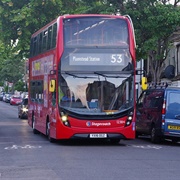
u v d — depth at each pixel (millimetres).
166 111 26438
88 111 23641
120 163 18172
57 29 23953
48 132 26547
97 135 23703
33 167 17109
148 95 29109
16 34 44781
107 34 24062
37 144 25141
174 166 17641
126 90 24016
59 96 23719
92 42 23906
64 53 23703
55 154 20781
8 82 116875
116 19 24188
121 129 23859
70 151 22000
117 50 24016
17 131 34531
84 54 23797
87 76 23797
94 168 16875
